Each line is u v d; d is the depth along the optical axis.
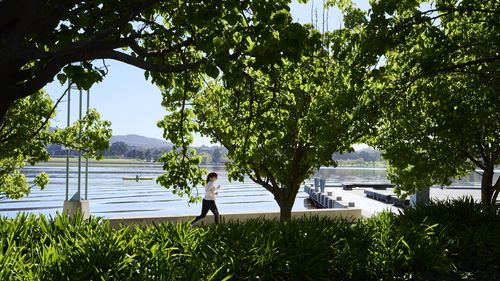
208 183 17.28
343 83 11.69
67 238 5.76
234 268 5.45
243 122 10.25
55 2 4.59
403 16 10.36
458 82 12.38
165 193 59.59
